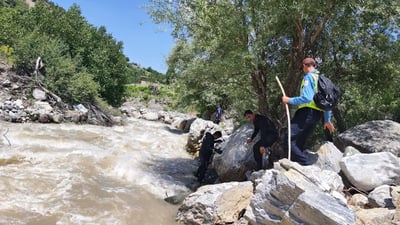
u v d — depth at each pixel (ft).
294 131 17.16
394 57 25.76
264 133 21.40
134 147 37.42
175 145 42.52
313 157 18.74
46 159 26.71
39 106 46.85
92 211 18.10
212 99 50.47
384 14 22.85
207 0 22.99
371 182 16.24
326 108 16.39
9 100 45.83
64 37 67.31
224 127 49.14
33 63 52.31
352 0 21.44
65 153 28.99
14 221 15.74
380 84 27.73
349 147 19.48
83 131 42.70
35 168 24.26
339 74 28.22
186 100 52.90
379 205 14.65
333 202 12.17
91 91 56.03
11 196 18.74
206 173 29.22
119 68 80.59
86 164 26.99
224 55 23.61
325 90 16.38
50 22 67.31
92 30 79.56
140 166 28.99
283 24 23.86
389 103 35.42
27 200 18.53
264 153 23.77
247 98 29.76
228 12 22.34
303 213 12.30
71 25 71.00
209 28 23.56
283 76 27.02
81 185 22.09
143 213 18.80
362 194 16.31
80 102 54.80
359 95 31.37
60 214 17.21
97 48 76.33
